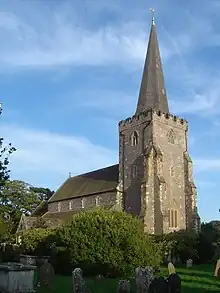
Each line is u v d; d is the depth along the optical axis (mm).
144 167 53500
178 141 58250
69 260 31969
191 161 58188
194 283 24703
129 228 31359
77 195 62094
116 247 30359
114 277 29828
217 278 27625
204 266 41875
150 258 30094
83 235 31484
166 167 55062
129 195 55031
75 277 17391
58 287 22250
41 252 42594
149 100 58531
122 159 57656
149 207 51750
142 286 17922
